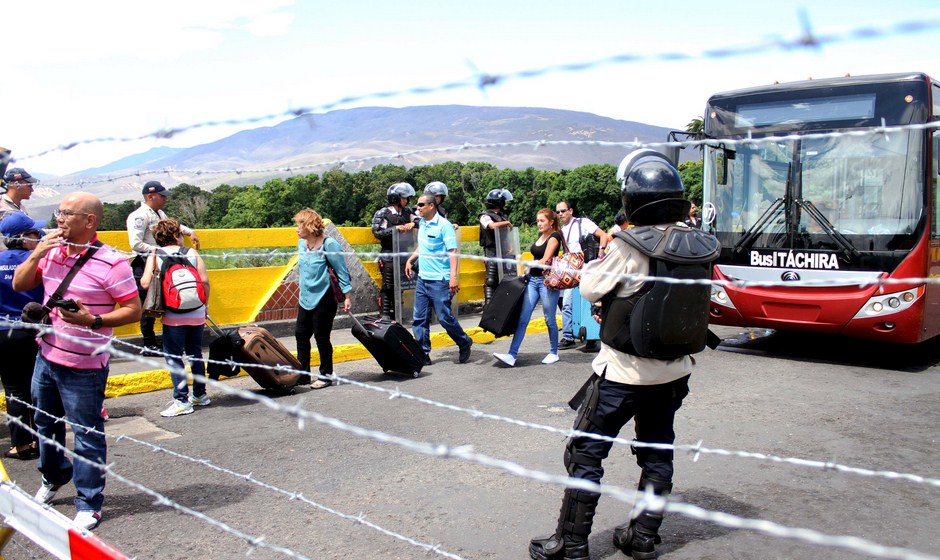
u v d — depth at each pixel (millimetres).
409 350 7754
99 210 3979
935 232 8117
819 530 3912
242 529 3973
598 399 3379
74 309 3705
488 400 6801
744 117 8844
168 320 6320
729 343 10070
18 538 3768
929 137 7812
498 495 4438
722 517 1707
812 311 8273
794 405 6586
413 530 3943
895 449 5332
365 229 11406
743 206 8820
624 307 3271
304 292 7289
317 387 7336
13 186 5965
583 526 3381
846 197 8164
